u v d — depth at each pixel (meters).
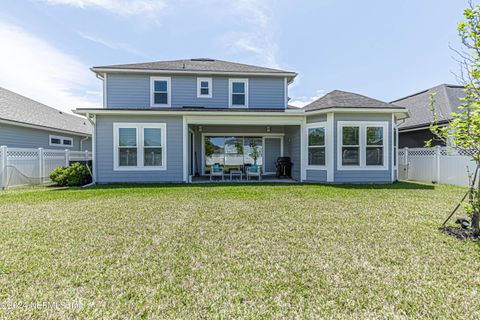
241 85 12.28
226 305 2.09
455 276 2.53
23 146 11.98
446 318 1.94
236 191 7.73
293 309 2.05
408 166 11.43
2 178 8.78
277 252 3.12
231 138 13.63
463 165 8.86
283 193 7.33
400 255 3.01
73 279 2.47
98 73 11.65
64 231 3.91
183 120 10.12
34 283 2.40
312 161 10.23
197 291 2.29
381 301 2.14
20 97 14.89
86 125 19.00
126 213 5.03
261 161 13.79
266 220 4.52
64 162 11.82
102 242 3.44
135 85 11.65
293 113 9.98
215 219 4.59
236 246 3.31
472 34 3.62
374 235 3.70
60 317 1.94
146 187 8.66
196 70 11.70
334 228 4.04
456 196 6.81
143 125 9.99
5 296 2.19
